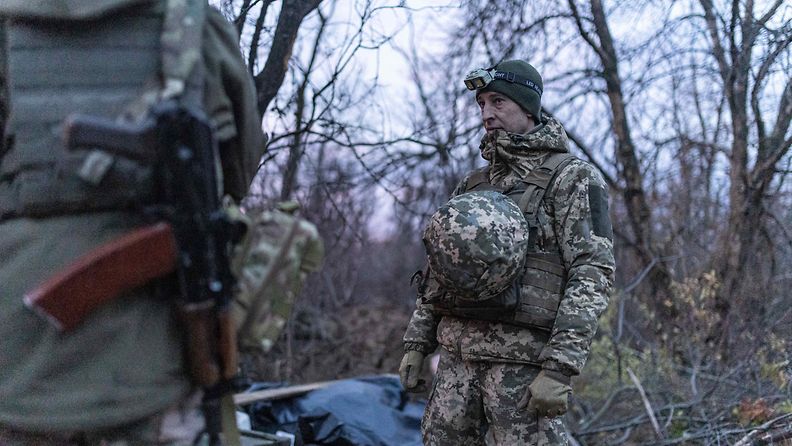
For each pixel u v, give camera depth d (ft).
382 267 35.53
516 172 8.39
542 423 7.82
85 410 4.89
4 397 4.98
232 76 5.60
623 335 17.16
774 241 17.11
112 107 5.08
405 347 9.05
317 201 17.60
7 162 5.32
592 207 7.91
